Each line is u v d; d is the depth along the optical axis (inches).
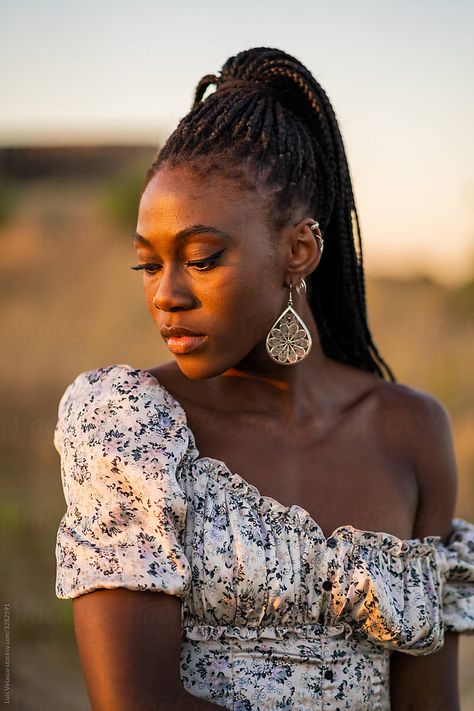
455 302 542.3
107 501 69.2
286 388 77.4
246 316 70.3
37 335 413.7
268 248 71.2
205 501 71.4
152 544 67.8
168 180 69.7
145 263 70.5
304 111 79.1
